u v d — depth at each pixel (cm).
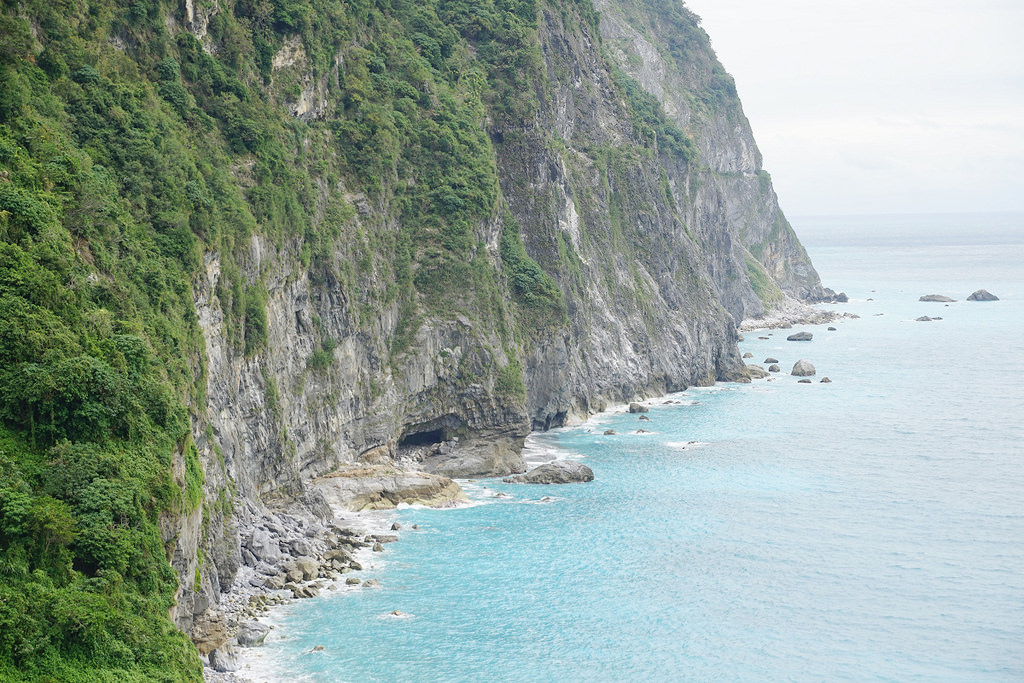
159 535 6662
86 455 6378
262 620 8531
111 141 8919
